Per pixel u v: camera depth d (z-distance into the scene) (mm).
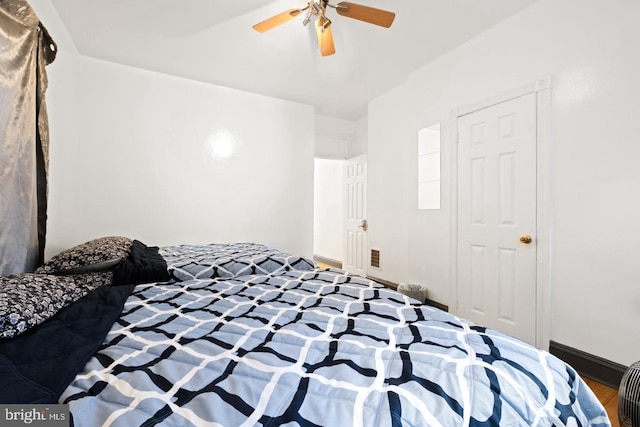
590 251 1799
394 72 3102
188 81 3203
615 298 1697
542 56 2025
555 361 785
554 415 646
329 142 4609
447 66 2729
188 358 777
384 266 3668
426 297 2998
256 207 3580
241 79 3229
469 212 2537
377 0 2037
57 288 1127
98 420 544
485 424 565
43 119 1678
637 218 1621
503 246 2273
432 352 789
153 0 2037
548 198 1988
